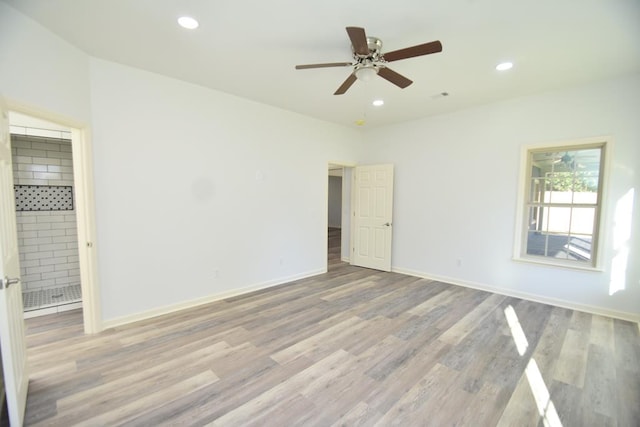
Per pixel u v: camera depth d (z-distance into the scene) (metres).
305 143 4.91
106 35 2.47
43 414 1.86
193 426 1.78
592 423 1.83
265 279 4.46
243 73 3.23
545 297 3.86
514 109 4.01
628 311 3.32
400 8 2.09
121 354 2.55
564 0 1.99
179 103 3.44
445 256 4.78
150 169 3.26
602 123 3.40
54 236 4.01
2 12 2.04
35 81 2.29
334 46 2.64
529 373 2.33
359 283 4.70
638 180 3.24
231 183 3.97
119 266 3.09
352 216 5.97
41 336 2.86
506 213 4.15
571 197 3.77
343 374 2.31
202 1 2.03
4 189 1.82
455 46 2.61
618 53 2.72
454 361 2.50
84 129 2.78
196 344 2.74
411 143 5.13
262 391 2.10
